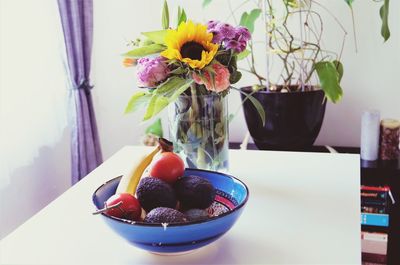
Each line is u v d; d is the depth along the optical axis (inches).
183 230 26.7
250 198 39.8
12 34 64.0
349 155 51.4
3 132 62.4
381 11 65.8
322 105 69.4
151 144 77.7
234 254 30.5
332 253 30.2
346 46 76.3
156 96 37.4
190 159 42.3
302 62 73.5
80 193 42.1
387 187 65.7
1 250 31.9
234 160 50.8
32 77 68.8
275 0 75.9
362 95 78.0
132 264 29.7
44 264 30.0
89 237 33.5
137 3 85.0
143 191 30.2
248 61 80.4
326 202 38.4
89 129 75.0
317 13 75.7
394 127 67.1
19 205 66.9
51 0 72.5
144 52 38.8
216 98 41.3
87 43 73.8
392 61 75.5
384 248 67.3
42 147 72.4
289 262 29.3
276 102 66.9
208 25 40.1
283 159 50.6
